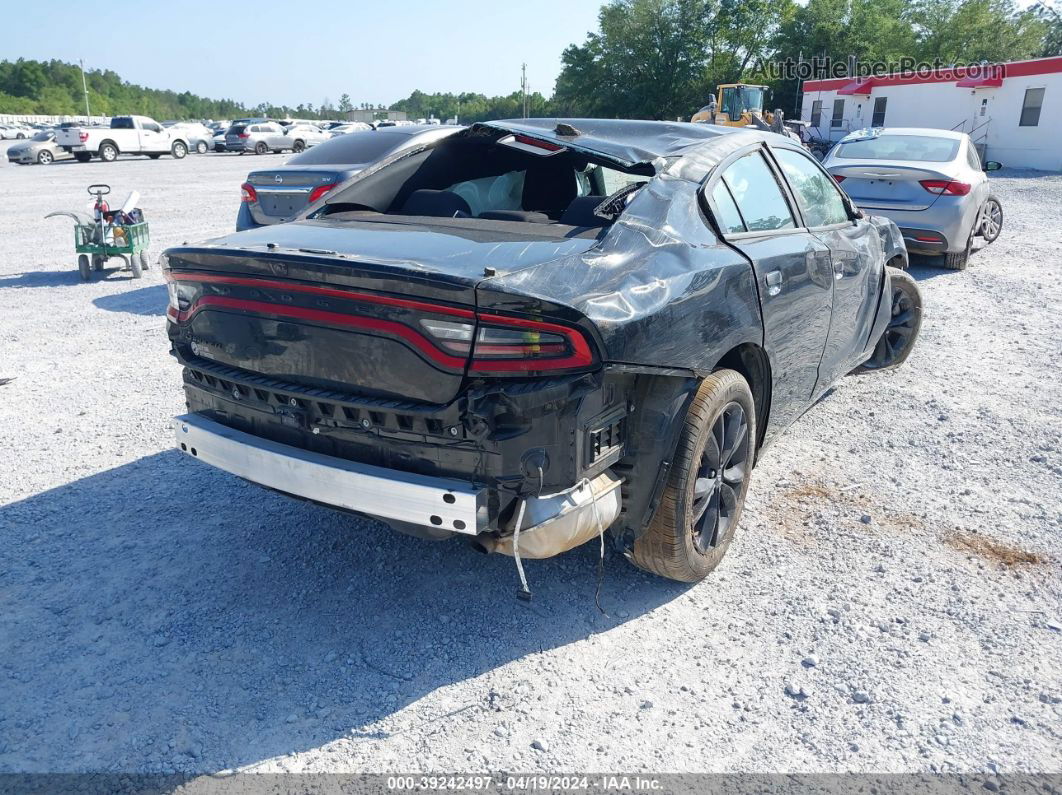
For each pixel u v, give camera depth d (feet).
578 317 7.79
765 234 11.80
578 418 7.95
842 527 12.33
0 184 73.10
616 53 194.39
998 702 8.62
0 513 12.53
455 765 7.74
